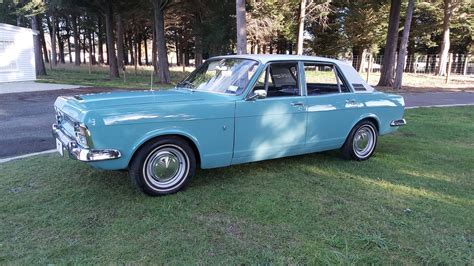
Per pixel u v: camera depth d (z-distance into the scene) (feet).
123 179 15.11
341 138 17.79
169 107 12.93
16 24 128.06
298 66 16.34
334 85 17.69
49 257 9.48
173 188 13.66
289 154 16.37
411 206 13.03
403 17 116.47
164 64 67.46
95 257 9.50
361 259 9.62
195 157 14.14
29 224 11.19
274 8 93.30
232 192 13.97
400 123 20.08
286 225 11.40
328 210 12.53
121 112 12.14
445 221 11.90
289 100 15.64
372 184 15.21
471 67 127.03
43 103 38.40
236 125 14.35
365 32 119.44
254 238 10.59
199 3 73.97
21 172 15.87
